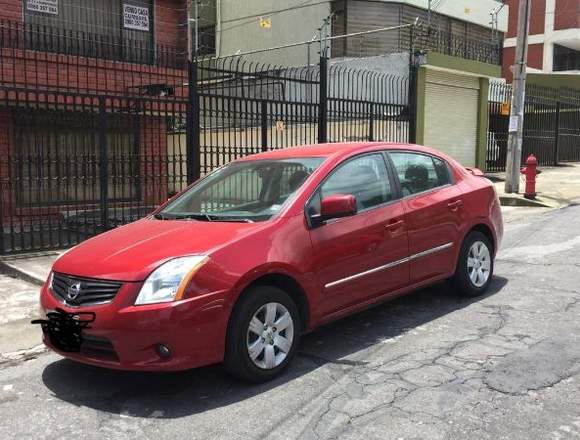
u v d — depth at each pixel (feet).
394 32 68.95
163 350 12.96
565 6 120.88
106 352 13.46
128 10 42.32
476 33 80.74
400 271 17.81
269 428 12.26
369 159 18.06
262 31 78.28
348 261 16.19
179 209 17.88
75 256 14.96
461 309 19.71
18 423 12.93
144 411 13.28
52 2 38.70
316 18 71.61
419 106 55.67
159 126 37.58
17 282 25.08
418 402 13.08
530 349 15.94
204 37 85.97
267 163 18.03
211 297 13.29
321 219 15.75
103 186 30.81
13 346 17.90
